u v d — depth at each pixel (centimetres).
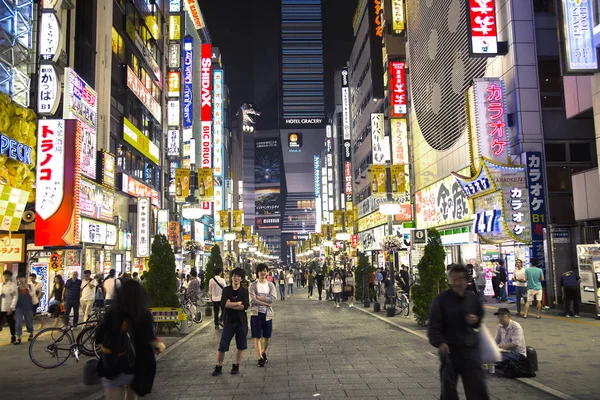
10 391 823
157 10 4534
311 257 10912
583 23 1562
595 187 1941
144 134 4056
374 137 4572
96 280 2159
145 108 4041
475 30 2480
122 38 3556
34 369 1023
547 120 2394
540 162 2311
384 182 3353
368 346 1248
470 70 2888
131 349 479
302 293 4369
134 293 494
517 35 2439
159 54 4672
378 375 901
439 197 3397
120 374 481
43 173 2125
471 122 2395
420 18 3812
